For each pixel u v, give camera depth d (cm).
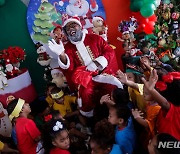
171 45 424
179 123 247
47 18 403
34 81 424
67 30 345
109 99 302
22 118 284
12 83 368
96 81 343
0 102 347
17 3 396
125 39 402
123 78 303
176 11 417
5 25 400
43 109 398
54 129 265
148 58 375
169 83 252
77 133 329
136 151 283
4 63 373
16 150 293
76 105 367
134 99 314
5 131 335
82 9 412
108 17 432
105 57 346
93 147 258
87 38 354
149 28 412
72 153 311
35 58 416
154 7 398
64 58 338
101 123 266
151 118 269
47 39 408
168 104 247
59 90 355
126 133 267
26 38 409
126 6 432
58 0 404
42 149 283
